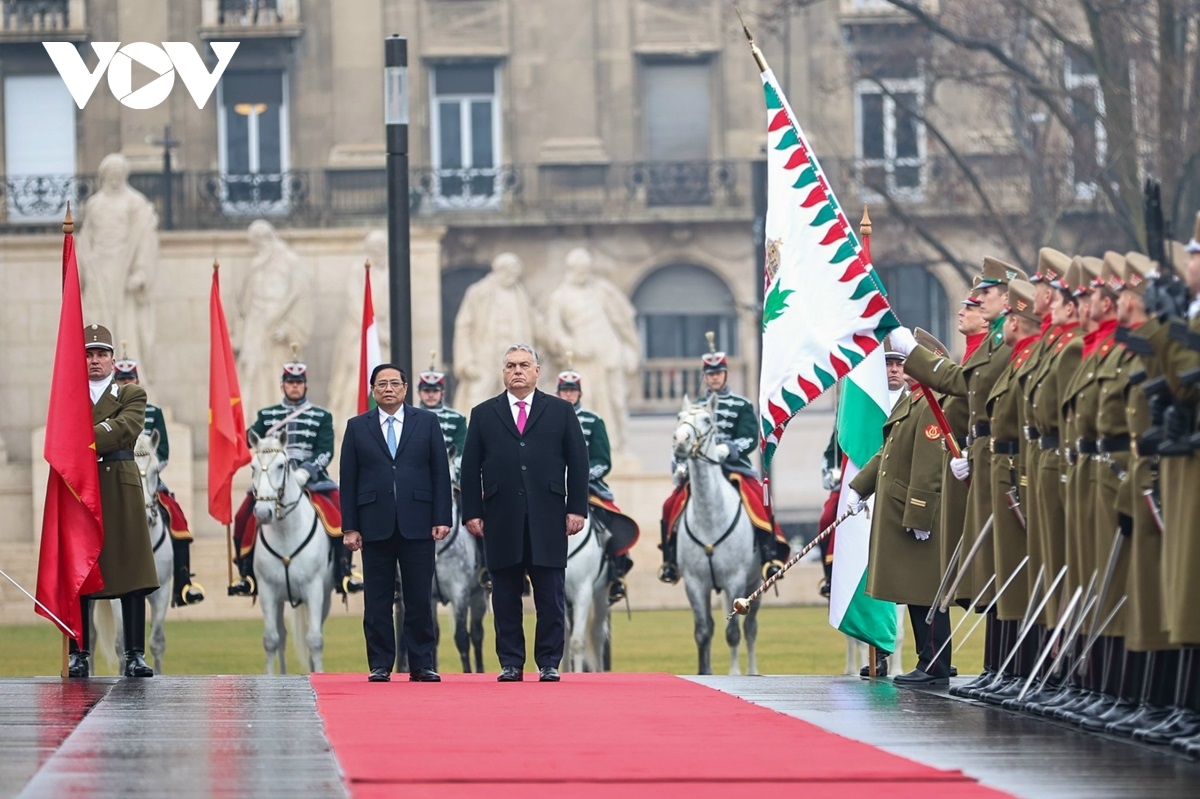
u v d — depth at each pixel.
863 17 143.50
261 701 39.12
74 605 46.44
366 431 45.44
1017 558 39.00
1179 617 29.66
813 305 43.69
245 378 112.12
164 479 111.00
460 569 59.06
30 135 143.62
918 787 26.81
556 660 44.38
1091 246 128.75
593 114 146.00
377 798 25.61
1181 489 30.09
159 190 143.00
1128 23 104.38
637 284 146.00
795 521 140.00
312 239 113.69
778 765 28.70
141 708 37.66
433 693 40.81
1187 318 30.33
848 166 136.50
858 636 48.00
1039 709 36.25
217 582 107.81
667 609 110.62
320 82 144.38
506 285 116.19
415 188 145.00
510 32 145.75
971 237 142.12
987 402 40.03
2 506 111.62
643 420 143.75
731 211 144.88
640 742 31.50
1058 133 127.50
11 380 113.06
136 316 111.94
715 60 146.25
